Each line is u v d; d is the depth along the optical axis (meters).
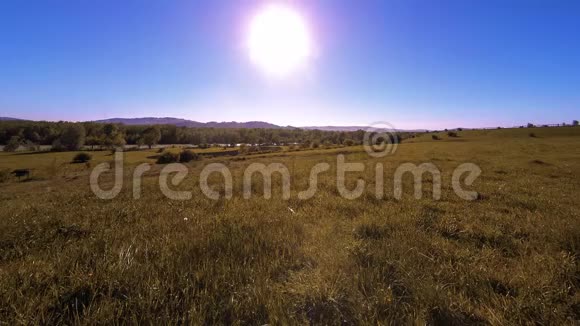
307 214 6.89
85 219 6.53
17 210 8.13
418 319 2.64
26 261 3.95
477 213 7.19
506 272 3.71
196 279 3.35
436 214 6.95
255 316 2.79
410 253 4.14
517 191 10.67
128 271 3.45
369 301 2.95
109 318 2.63
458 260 4.08
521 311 2.88
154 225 5.86
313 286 3.22
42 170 41.28
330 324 2.70
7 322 2.65
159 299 2.93
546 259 4.05
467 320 2.80
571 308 2.98
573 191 10.61
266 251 4.23
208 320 2.74
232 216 6.48
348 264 3.79
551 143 51.28
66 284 3.30
